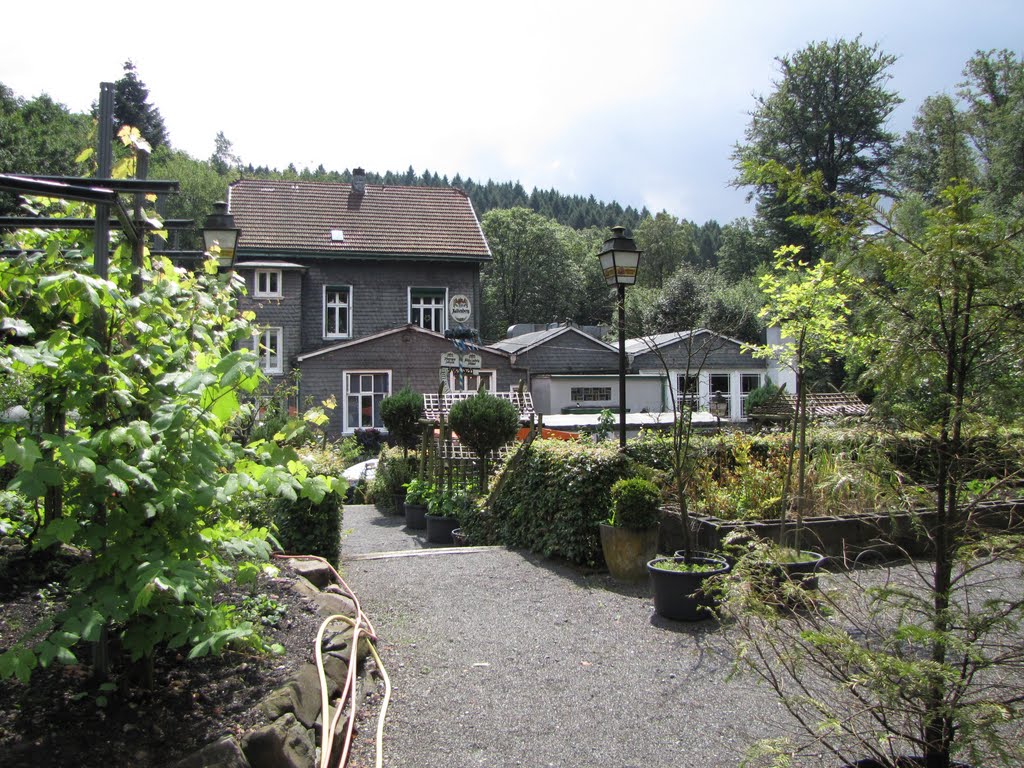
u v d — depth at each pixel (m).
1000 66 27.05
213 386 3.33
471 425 11.53
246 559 4.08
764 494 8.21
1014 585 4.16
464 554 8.82
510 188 125.75
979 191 2.67
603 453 8.09
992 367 2.62
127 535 3.09
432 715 4.24
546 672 4.92
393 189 30.70
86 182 3.63
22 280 3.37
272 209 28.58
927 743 2.50
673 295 31.94
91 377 3.23
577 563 7.96
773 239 41.62
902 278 2.78
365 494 17.59
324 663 4.10
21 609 3.85
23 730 2.95
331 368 25.22
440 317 28.80
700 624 5.90
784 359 6.95
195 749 2.99
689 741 3.89
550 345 29.00
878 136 40.56
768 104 42.16
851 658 2.47
